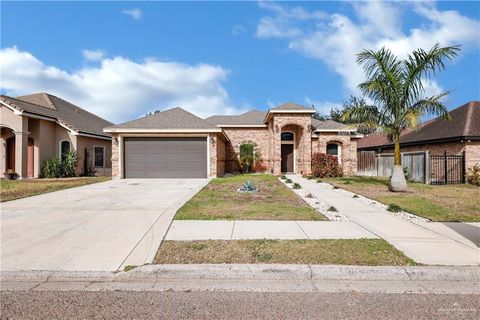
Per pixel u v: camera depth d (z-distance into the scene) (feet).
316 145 79.61
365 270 15.24
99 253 17.72
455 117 69.26
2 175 66.69
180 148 65.21
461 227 23.38
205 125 65.87
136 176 64.95
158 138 65.16
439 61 39.81
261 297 12.97
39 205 31.50
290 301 12.59
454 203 33.24
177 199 35.12
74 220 25.02
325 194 40.14
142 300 12.66
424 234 21.35
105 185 50.34
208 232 21.45
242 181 55.16
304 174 71.00
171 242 19.25
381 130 43.09
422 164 57.21
